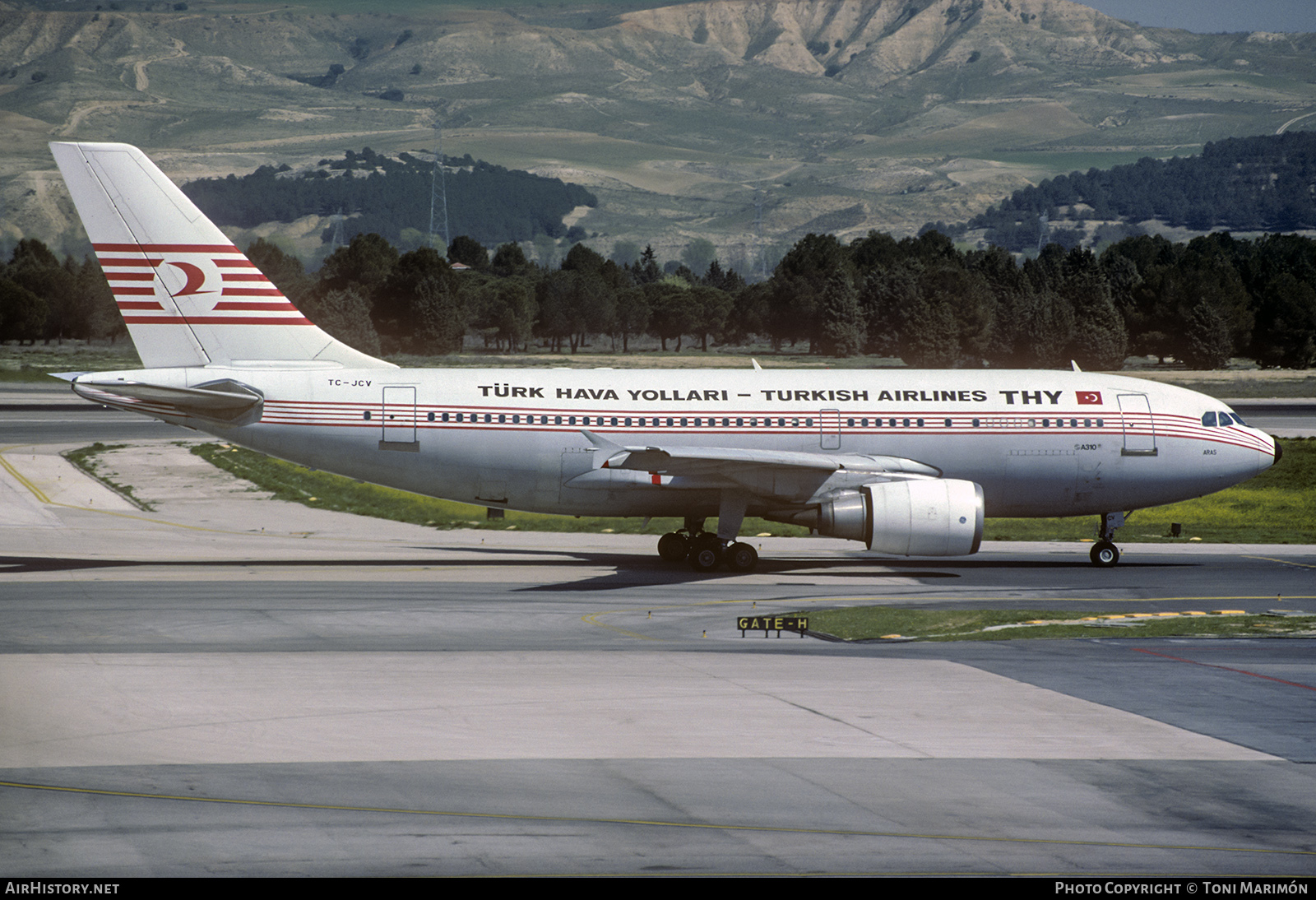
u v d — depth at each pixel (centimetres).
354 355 14625
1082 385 15475
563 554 16062
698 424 14625
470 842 5353
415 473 14475
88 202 13888
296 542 16800
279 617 11219
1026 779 6394
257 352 14325
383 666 9019
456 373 14675
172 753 6625
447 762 6531
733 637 10612
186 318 14162
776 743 6994
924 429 14900
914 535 13925
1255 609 12250
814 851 5312
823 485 14438
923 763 6638
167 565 14475
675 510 14825
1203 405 15600
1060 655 9744
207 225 14150
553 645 10100
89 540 16325
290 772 6319
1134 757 6831
